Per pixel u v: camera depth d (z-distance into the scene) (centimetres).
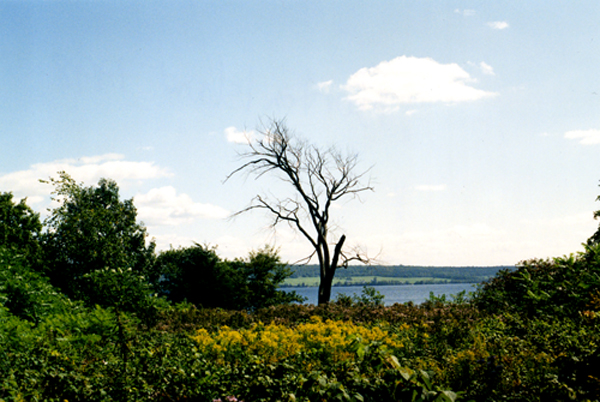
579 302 903
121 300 1052
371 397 378
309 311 1334
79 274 1939
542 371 483
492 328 835
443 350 660
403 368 391
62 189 2159
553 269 1210
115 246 2186
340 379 452
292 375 444
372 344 461
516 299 1158
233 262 2812
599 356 470
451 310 1180
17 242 1948
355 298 1566
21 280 983
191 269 2594
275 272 2867
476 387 482
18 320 742
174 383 465
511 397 450
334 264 2534
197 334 816
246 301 2655
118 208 2483
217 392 457
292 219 2702
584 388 447
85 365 564
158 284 2503
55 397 432
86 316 830
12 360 531
